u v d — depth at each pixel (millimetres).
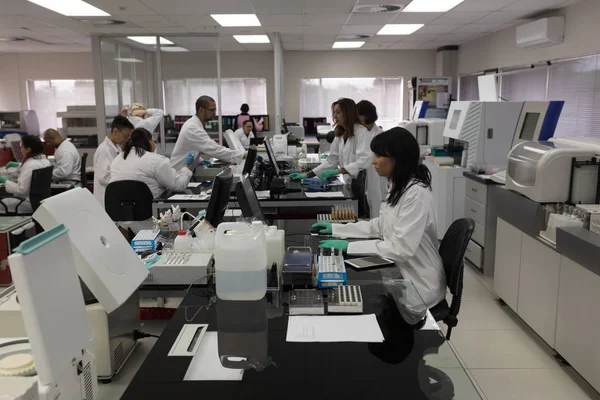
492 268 3564
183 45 7266
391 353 1171
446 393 1019
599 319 1974
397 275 1734
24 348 1081
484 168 3779
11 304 1404
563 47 5422
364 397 996
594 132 5055
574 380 2211
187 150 4125
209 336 1263
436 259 1944
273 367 1108
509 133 4012
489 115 3979
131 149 3246
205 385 1042
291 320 1353
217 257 1463
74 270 1026
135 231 2434
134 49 7066
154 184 3242
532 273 2584
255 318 1367
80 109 7328
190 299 1538
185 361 1138
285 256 1781
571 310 2189
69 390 937
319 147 7621
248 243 1443
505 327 2764
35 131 9094
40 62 9516
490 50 7430
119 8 5184
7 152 6285
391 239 1916
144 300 1867
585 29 4996
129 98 7086
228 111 9664
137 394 1014
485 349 2506
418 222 1851
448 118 4520
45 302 885
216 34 6848
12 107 9680
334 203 3119
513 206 2754
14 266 831
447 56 8930
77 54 9484
